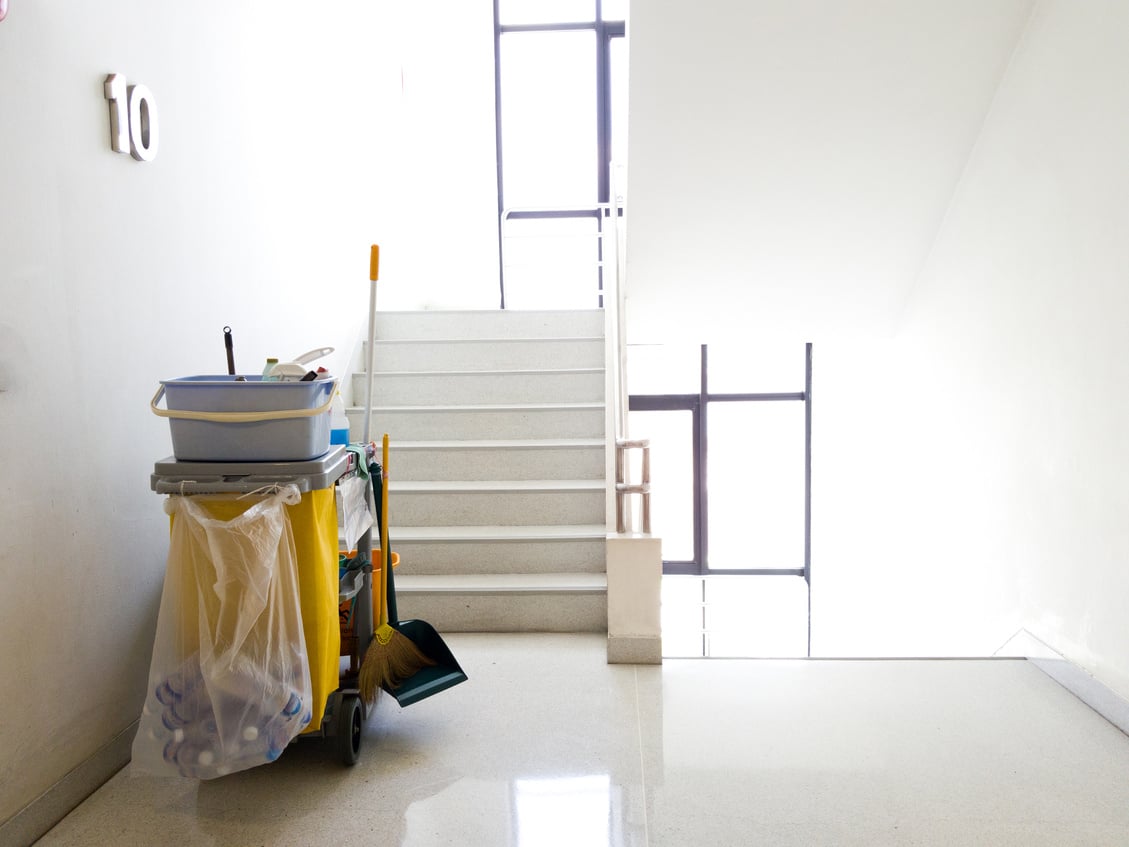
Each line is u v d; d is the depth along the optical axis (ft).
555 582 11.09
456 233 19.92
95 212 7.23
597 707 8.77
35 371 6.45
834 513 19.07
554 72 20.26
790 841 6.41
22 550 6.31
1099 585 8.52
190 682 6.61
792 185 12.19
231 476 6.79
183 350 8.81
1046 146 9.48
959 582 12.00
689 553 22.35
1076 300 8.86
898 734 8.17
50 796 6.61
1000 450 10.68
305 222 12.76
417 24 19.43
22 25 6.33
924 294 13.30
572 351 14.82
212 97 9.59
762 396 21.79
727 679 9.49
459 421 13.51
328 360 13.61
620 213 18.81
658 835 6.51
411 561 11.57
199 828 6.64
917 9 9.92
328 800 7.04
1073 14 8.89
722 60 10.60
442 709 8.77
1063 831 6.51
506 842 6.44
